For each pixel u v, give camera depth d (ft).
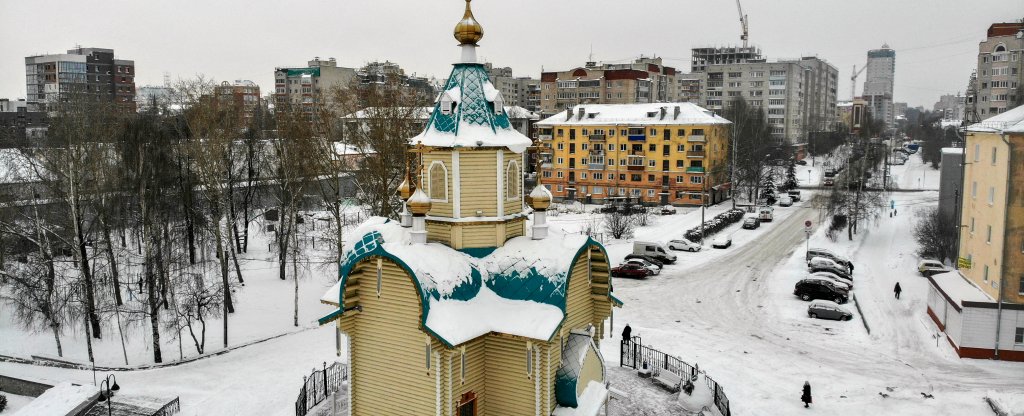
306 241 231.91
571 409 86.84
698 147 328.49
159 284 150.00
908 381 122.21
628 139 341.41
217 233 163.12
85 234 150.92
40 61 503.61
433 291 81.56
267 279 196.13
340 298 85.20
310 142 175.94
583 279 94.12
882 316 161.79
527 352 84.79
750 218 286.05
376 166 167.12
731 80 572.10
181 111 233.96
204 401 111.14
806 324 158.20
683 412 102.12
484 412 89.10
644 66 536.42
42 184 167.73
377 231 88.22
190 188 168.04
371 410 87.92
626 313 166.50
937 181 408.67
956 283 151.23
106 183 148.15
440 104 90.43
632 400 106.22
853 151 436.76
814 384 120.06
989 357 133.69
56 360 135.44
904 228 271.28
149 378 122.42
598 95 505.66
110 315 154.51
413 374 83.92
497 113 91.50
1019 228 130.72
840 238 256.93
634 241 244.22
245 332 152.87
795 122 577.84
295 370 124.98
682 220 294.25
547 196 91.97
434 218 90.74
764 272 208.95
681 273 209.67
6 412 114.01
